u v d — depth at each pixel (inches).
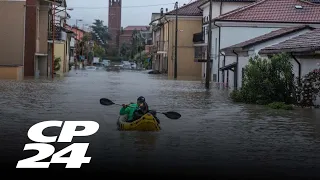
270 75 1080.2
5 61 2001.7
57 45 2891.2
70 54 3730.3
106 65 5226.4
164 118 801.6
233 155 513.3
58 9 2935.5
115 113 848.9
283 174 435.8
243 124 750.5
